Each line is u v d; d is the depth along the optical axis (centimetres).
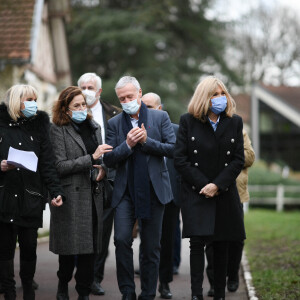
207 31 4144
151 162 738
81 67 4088
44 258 1175
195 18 4159
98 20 3788
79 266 738
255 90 4472
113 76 3809
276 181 3048
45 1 2433
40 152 707
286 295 833
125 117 757
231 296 853
